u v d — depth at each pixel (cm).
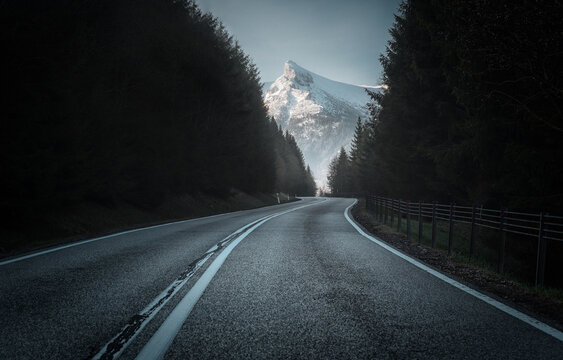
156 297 369
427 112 1619
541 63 702
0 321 298
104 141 1215
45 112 920
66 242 786
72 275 466
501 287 463
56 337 266
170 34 2005
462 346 259
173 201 1855
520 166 833
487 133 948
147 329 282
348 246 753
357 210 2378
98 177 1205
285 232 988
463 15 773
